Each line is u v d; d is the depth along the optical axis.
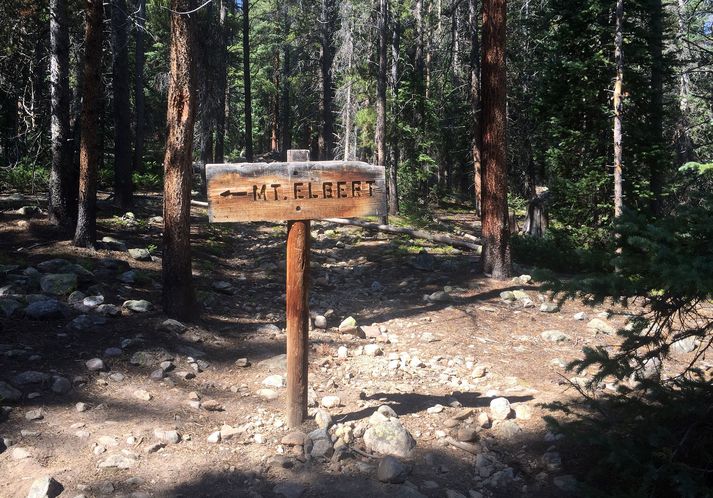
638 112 15.81
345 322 8.64
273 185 4.96
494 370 7.04
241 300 10.38
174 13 7.82
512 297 10.30
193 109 8.08
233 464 4.62
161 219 17.53
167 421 5.24
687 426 4.12
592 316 9.48
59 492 4.07
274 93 52.84
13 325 7.02
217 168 4.90
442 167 35.41
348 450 4.86
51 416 5.11
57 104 13.01
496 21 11.17
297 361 5.19
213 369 6.80
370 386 6.49
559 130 16.03
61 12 12.81
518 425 5.47
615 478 4.33
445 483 4.54
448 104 31.39
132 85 31.16
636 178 15.28
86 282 9.18
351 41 26.95
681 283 3.40
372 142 27.34
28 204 15.74
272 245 16.47
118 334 7.23
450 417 5.61
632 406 4.37
